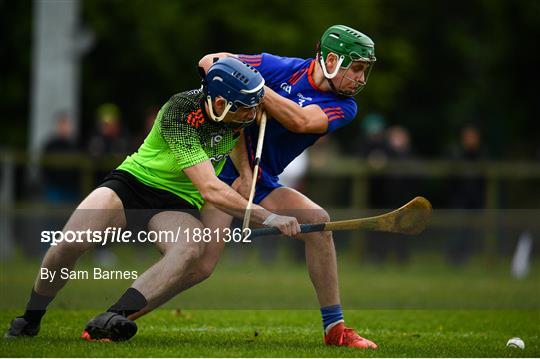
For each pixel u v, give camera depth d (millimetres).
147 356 20797
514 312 34719
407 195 55938
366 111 82812
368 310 35062
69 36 68688
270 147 24422
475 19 92562
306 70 24703
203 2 77375
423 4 91812
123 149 53562
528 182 56594
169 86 80750
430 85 93562
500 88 83750
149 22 76188
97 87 80438
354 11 80750
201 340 24609
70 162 52875
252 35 77062
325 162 56062
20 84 79625
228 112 22156
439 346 24547
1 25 79000
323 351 22688
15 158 52344
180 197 23203
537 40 79875
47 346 21844
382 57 83000
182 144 22328
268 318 31031
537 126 84062
